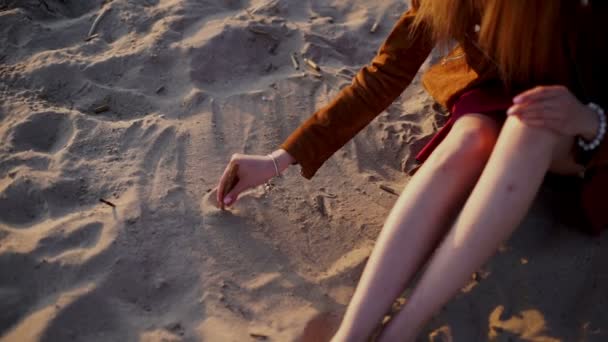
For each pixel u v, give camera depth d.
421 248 1.01
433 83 1.41
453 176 1.03
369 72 1.17
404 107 1.61
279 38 1.75
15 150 1.40
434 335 1.09
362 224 1.30
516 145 0.95
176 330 1.09
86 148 1.41
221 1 1.86
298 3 1.88
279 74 1.66
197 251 1.22
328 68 1.69
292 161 1.20
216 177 1.37
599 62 1.02
